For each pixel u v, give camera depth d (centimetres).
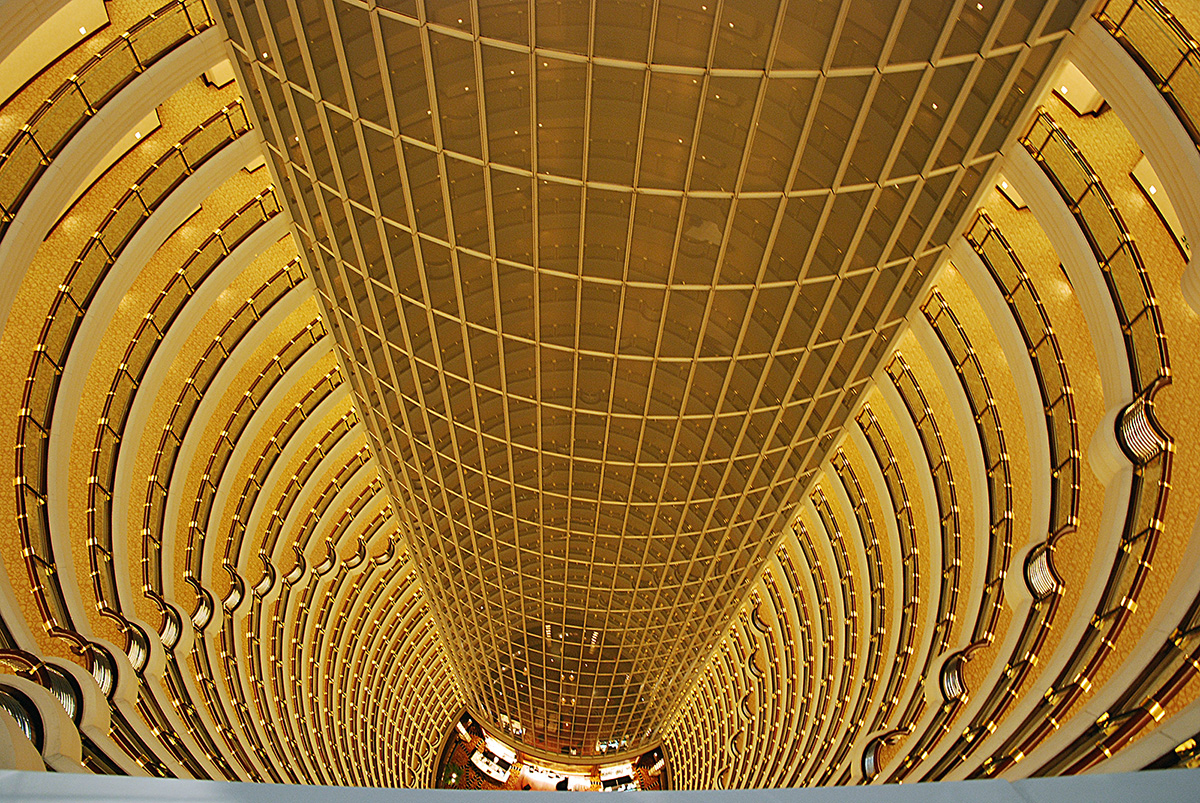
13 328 2323
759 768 4284
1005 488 2645
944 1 1362
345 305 2362
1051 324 2352
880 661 3331
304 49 1616
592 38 1433
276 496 3772
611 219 1761
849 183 1633
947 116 1529
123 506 2688
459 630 4294
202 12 2005
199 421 3020
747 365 2088
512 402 2381
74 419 2386
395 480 3278
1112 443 2016
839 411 2380
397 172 1772
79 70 1995
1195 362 1970
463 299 2031
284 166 2036
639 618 3641
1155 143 1564
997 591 2592
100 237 2352
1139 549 1955
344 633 4694
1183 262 2003
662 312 1958
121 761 1855
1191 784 336
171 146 2369
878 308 1962
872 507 3522
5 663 1822
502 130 1616
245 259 2745
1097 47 1523
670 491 2705
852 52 1415
